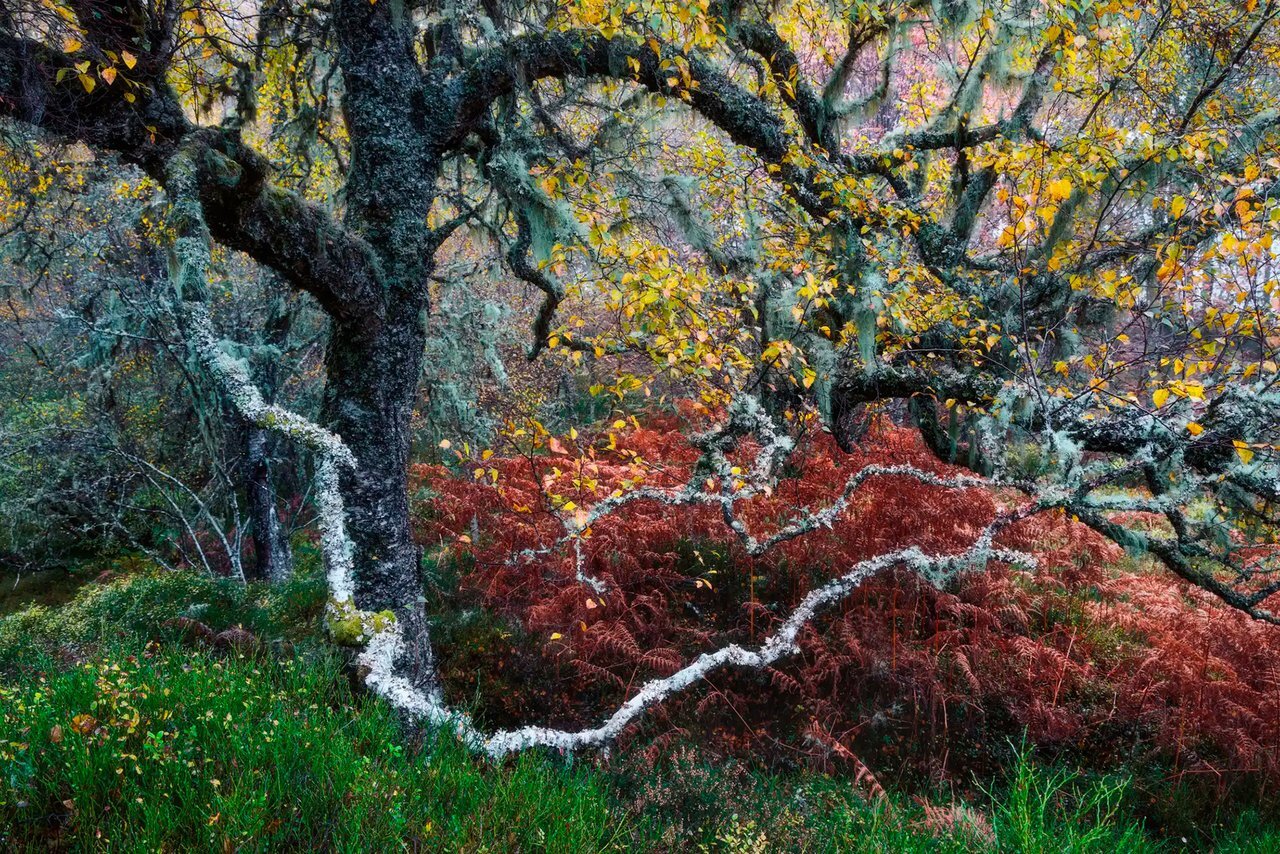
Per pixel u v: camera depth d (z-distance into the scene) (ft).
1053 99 20.31
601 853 7.63
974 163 17.34
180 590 26.32
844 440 19.06
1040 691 19.17
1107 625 21.72
